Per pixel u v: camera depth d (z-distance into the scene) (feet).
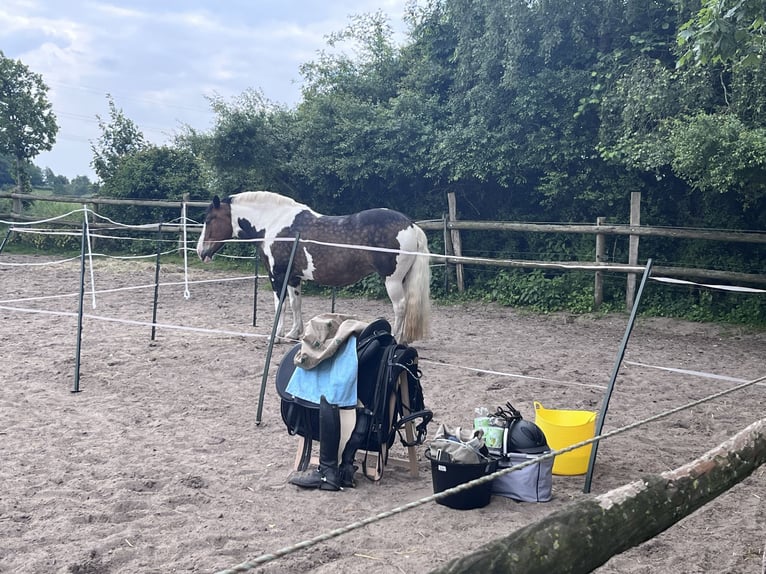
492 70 36.83
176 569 9.12
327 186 43.06
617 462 13.56
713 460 5.57
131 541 9.87
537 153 35.65
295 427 12.60
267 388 18.89
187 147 53.26
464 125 38.93
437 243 38.93
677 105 29.71
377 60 46.62
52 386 18.62
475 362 22.98
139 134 63.77
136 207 52.08
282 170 43.93
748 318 29.89
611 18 33.78
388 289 23.30
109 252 53.01
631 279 32.48
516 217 38.63
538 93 34.91
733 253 32.04
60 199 53.36
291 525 10.60
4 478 12.21
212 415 16.47
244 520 10.74
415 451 12.95
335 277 23.84
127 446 14.11
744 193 29.48
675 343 27.20
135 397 17.83
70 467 12.82
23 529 10.22
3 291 36.50
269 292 38.75
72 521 10.50
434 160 37.91
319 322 12.50
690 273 31.12
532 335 28.66
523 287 35.29
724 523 10.69
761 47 22.06
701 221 33.32
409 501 11.69
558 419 13.93
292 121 45.42
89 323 27.99
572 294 34.14
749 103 27.17
